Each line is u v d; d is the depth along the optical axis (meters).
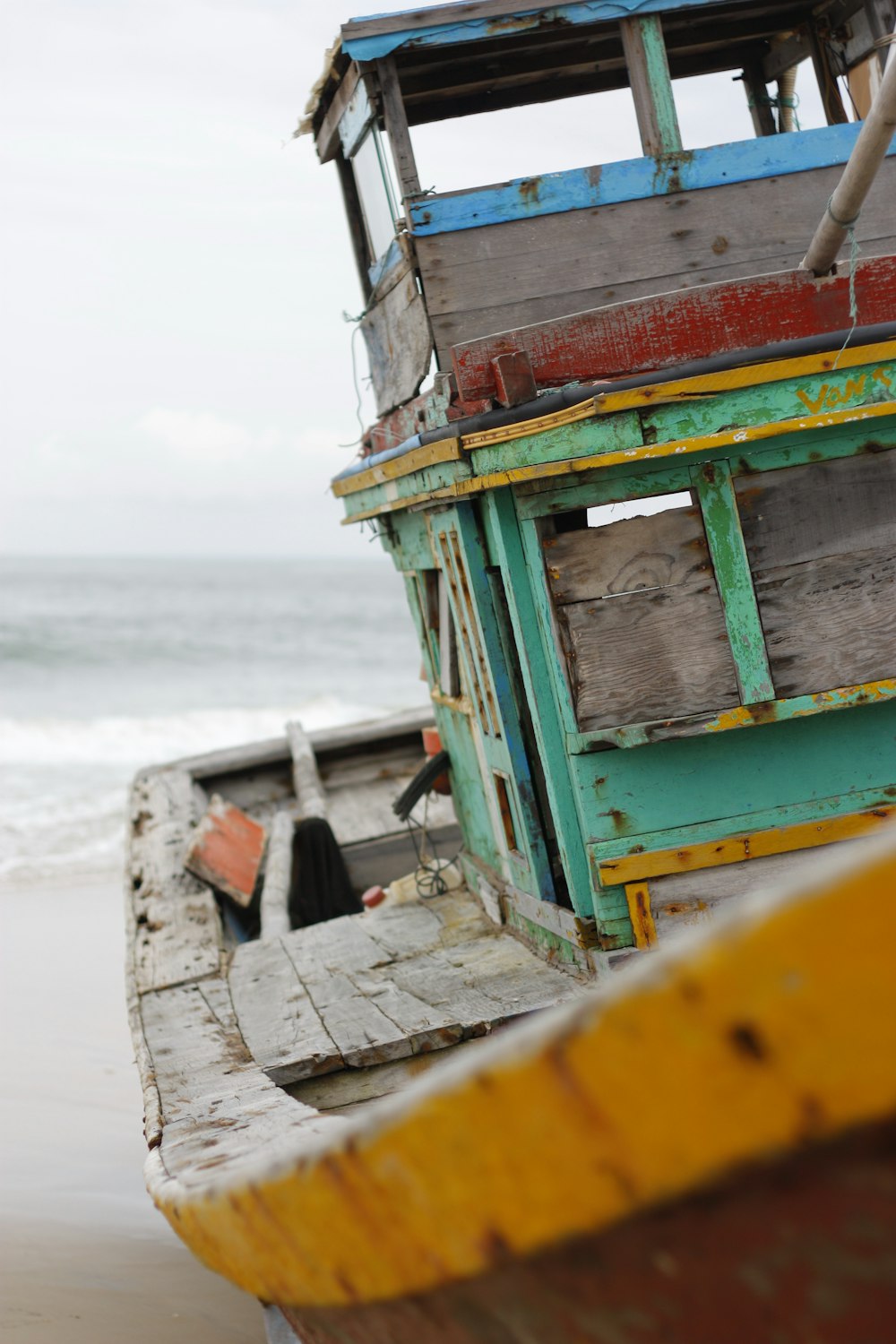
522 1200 1.68
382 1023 4.73
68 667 37.16
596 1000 1.50
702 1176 1.50
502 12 5.07
